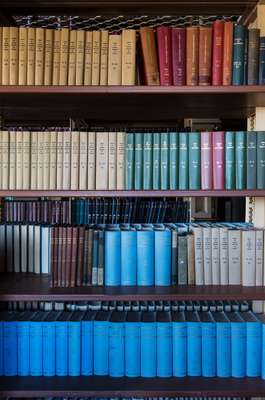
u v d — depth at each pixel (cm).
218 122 268
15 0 166
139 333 157
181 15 183
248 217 196
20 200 239
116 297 146
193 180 154
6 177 154
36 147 155
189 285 159
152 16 185
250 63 149
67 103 167
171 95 152
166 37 150
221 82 150
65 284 157
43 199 245
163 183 155
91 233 158
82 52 149
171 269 160
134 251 159
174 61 150
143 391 147
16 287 157
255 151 153
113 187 155
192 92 146
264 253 158
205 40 149
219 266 159
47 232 178
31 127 244
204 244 159
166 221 249
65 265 157
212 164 154
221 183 154
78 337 158
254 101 164
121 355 157
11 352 158
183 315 167
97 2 168
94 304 176
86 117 207
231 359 157
